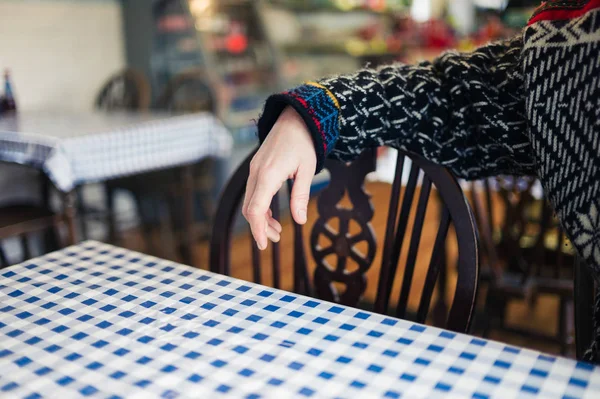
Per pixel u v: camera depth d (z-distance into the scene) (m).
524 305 2.84
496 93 0.85
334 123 0.80
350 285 1.17
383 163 5.27
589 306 0.98
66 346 0.71
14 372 0.65
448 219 1.01
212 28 4.32
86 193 3.96
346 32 5.69
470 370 0.65
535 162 0.81
